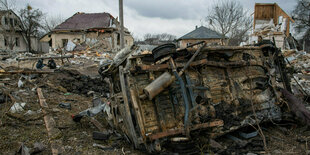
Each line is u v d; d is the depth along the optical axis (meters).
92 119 5.61
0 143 4.09
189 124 3.82
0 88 6.92
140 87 4.05
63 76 9.56
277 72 5.72
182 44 33.03
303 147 4.26
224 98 4.59
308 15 32.72
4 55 19.28
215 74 4.65
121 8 12.23
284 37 18.77
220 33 25.73
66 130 5.08
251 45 5.81
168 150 3.92
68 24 30.58
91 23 30.45
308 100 6.92
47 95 7.38
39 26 37.44
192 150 3.90
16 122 5.06
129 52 4.39
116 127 4.95
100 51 26.09
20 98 6.56
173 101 4.13
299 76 10.74
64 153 3.95
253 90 5.04
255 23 21.50
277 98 5.21
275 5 20.92
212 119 4.16
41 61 11.93
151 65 4.07
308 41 34.03
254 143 4.26
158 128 3.92
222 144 4.34
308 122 4.74
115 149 4.23
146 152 4.03
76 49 27.03
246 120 4.57
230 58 4.90
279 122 5.44
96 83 9.43
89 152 4.07
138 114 3.78
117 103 4.61
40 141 4.39
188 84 4.14
